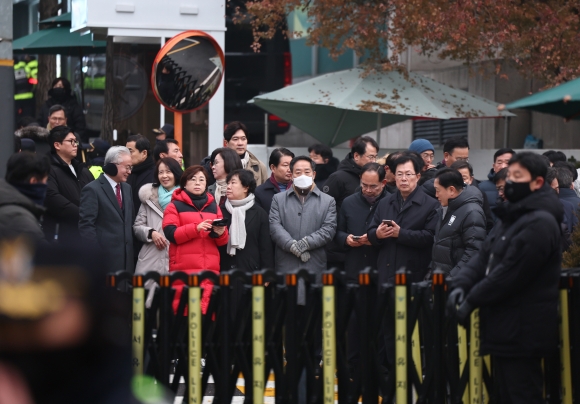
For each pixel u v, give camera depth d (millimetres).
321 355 11797
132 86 26281
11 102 16422
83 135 29641
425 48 28750
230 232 16062
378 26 29828
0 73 16328
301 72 49188
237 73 35500
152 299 10750
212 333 11023
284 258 16219
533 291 10188
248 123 35656
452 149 19188
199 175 15914
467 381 11023
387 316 11945
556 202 10258
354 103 26062
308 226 16203
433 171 18641
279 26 33156
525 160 10203
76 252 3619
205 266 15539
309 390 10930
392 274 15281
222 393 10820
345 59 45062
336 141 30156
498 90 34312
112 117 26328
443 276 10906
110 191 16562
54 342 3541
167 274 10648
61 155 17203
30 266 3551
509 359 10383
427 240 15172
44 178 11750
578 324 10820
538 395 10406
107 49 26156
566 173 18188
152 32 25938
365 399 10844
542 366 11102
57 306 3547
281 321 10922
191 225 15422
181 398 11883
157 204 17375
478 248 13914
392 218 15547
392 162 16156
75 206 16781
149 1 25828
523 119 34781
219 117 26453
